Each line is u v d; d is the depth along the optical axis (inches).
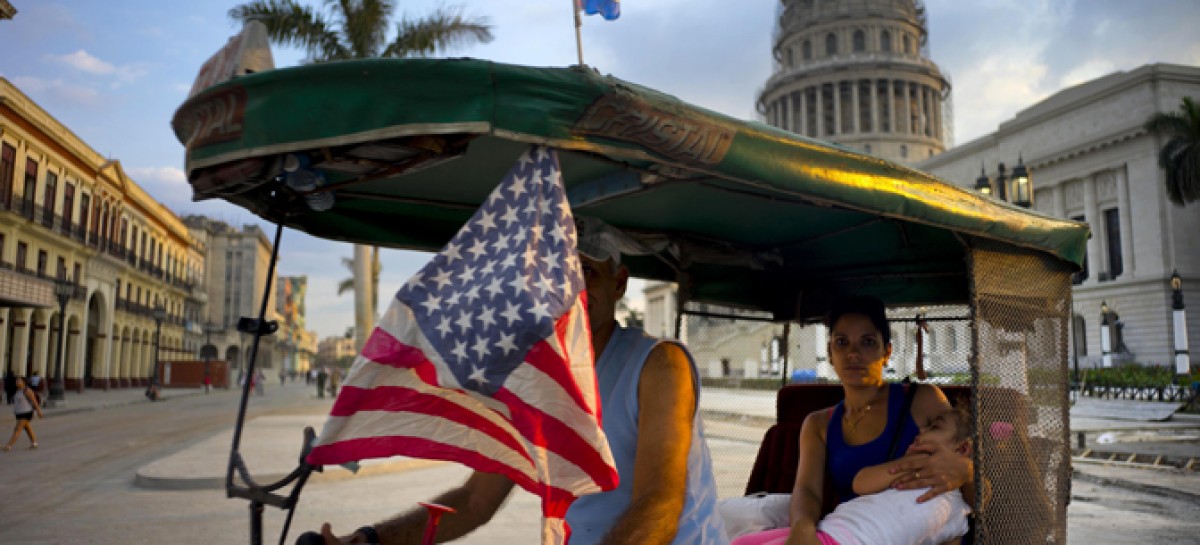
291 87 68.8
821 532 106.4
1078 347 2070.6
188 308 2755.9
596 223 94.4
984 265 119.8
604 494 82.0
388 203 116.9
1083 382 1232.2
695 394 81.7
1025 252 129.0
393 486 368.2
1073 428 703.1
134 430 718.5
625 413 80.8
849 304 121.2
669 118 72.9
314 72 68.0
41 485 375.6
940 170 2568.9
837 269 162.9
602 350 86.9
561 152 85.8
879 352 118.7
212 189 81.0
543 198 69.5
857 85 3198.8
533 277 66.8
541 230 68.7
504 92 67.0
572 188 101.0
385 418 69.8
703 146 76.7
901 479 108.6
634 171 86.2
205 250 3154.5
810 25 3334.2
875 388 121.2
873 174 95.8
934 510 106.0
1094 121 2048.5
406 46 586.9
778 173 84.1
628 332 87.7
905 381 130.3
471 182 104.7
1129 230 1969.7
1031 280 129.5
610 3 87.4
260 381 1732.3
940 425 112.4
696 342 178.7
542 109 67.6
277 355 4195.4
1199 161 1312.7
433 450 70.4
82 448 557.3
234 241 3403.1
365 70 66.9
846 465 118.1
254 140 70.2
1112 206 2025.1
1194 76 1916.8
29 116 1298.0
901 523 103.8
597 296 89.4
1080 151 2070.6
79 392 1552.7
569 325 67.4
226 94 72.4
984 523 112.4
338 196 111.0
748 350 198.1
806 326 180.2
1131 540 269.4
